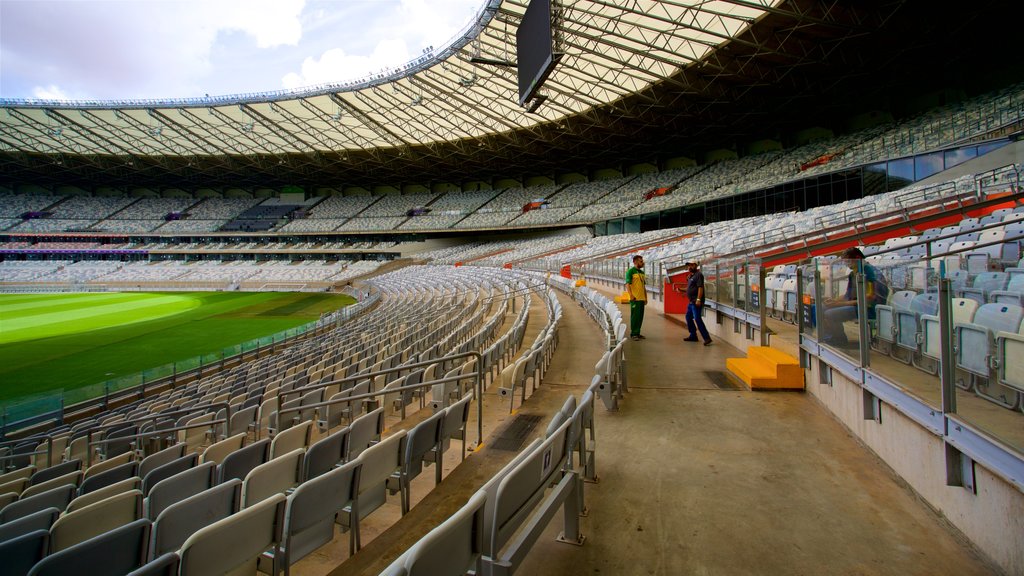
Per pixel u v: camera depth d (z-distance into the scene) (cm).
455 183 6294
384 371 674
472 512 229
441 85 3631
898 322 387
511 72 3045
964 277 484
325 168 5622
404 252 5866
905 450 376
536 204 5394
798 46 2369
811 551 305
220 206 6812
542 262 3634
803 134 3838
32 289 5534
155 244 6419
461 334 1252
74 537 324
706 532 329
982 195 1220
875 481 391
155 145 5178
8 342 2331
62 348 2186
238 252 6244
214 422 747
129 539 268
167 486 399
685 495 380
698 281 971
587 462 413
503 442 514
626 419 558
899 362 385
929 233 1045
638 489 394
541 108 3631
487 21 2673
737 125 3725
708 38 2398
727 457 446
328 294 4875
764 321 793
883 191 2338
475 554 243
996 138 1830
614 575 289
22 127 4897
